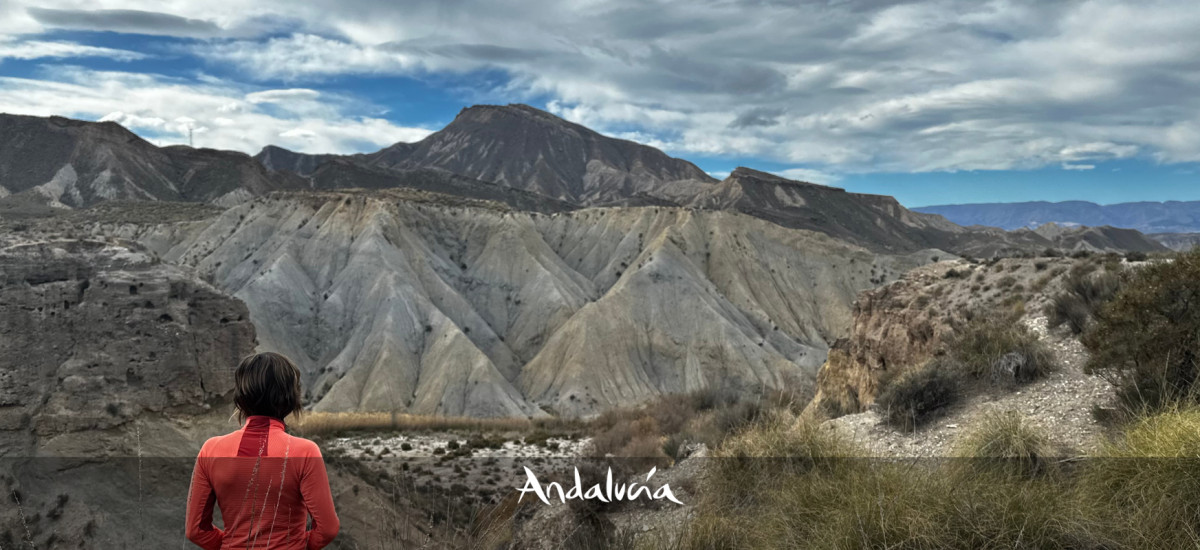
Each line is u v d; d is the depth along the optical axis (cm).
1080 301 1330
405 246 13262
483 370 10094
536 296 13475
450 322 11281
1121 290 1110
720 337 12175
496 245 14762
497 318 13400
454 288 13700
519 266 14350
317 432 3828
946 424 1062
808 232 16675
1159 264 1052
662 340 12144
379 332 10756
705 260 15312
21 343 1619
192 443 1714
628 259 15762
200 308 1895
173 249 13638
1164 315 962
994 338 1273
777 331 13625
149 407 1684
